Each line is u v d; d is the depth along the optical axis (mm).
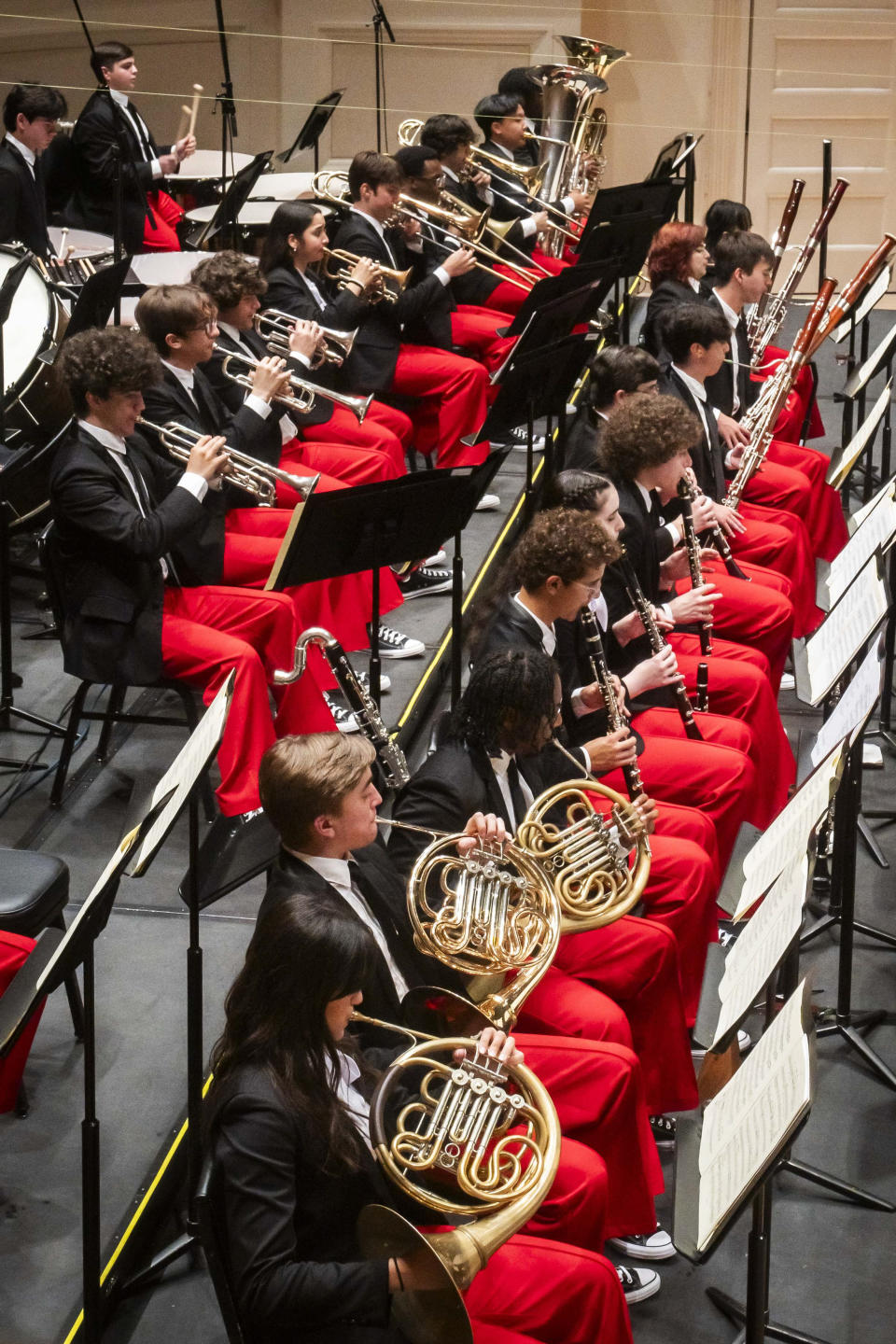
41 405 5742
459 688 4953
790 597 6359
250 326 5992
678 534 5711
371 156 7227
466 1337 2301
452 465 7270
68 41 9250
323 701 4996
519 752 3814
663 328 6570
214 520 5133
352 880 3293
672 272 7902
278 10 10008
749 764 4758
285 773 3115
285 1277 2395
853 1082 4375
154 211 8961
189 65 9828
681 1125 2711
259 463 5039
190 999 3215
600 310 8945
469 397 7188
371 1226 2346
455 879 3570
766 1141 2363
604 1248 3695
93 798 5070
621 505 5344
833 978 4828
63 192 8602
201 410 5375
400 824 3516
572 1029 3609
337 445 6305
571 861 3676
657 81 11578
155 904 4582
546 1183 2549
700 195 11805
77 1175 3525
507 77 9438
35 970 2789
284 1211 2453
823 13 11352
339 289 7102
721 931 4941
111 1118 3713
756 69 11516
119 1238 3346
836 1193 3932
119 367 4605
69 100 9297
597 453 5445
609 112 11664
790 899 2891
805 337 6855
